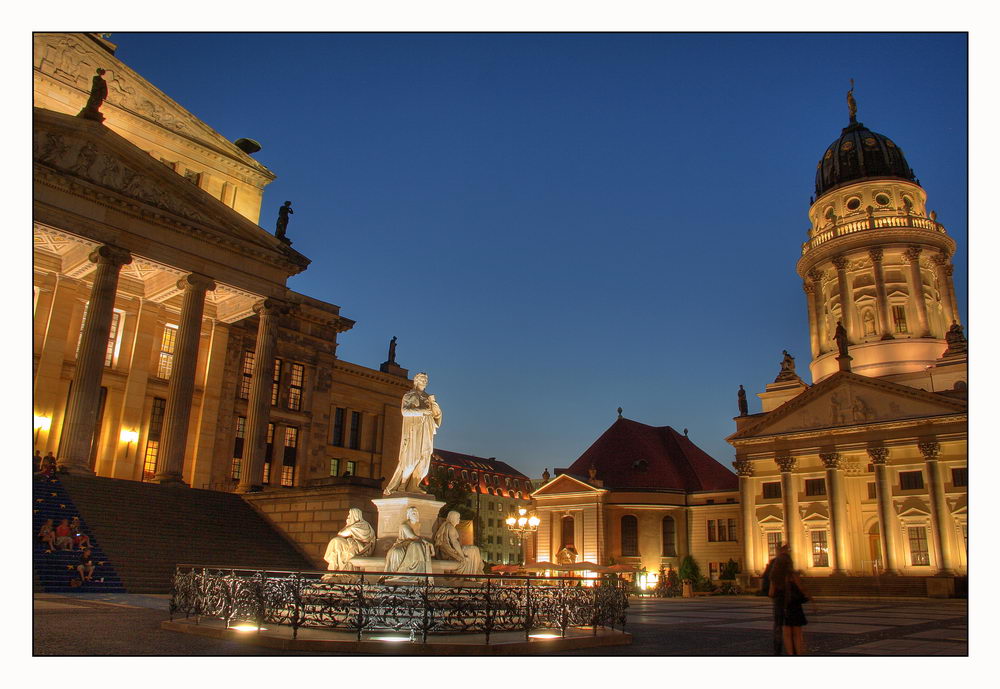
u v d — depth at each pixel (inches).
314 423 1962.4
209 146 1983.3
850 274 2827.3
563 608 538.9
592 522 2709.2
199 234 1545.3
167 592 1008.9
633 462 2938.0
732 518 2650.1
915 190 2888.8
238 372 1835.6
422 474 647.8
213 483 1718.8
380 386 2313.0
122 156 1443.2
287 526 1362.0
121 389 1652.3
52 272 1560.0
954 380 2417.6
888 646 609.3
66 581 923.4
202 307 1533.0
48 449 1477.6
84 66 1738.4
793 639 447.2
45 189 1336.1
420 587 507.2
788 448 2409.0
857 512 2352.4
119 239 1423.5
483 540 4626.0
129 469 1596.9
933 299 2765.7
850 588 2135.8
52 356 1518.2
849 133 3134.8
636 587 2439.7
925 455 2146.9
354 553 605.6
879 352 2630.4
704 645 598.5
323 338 2036.2
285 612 551.8
